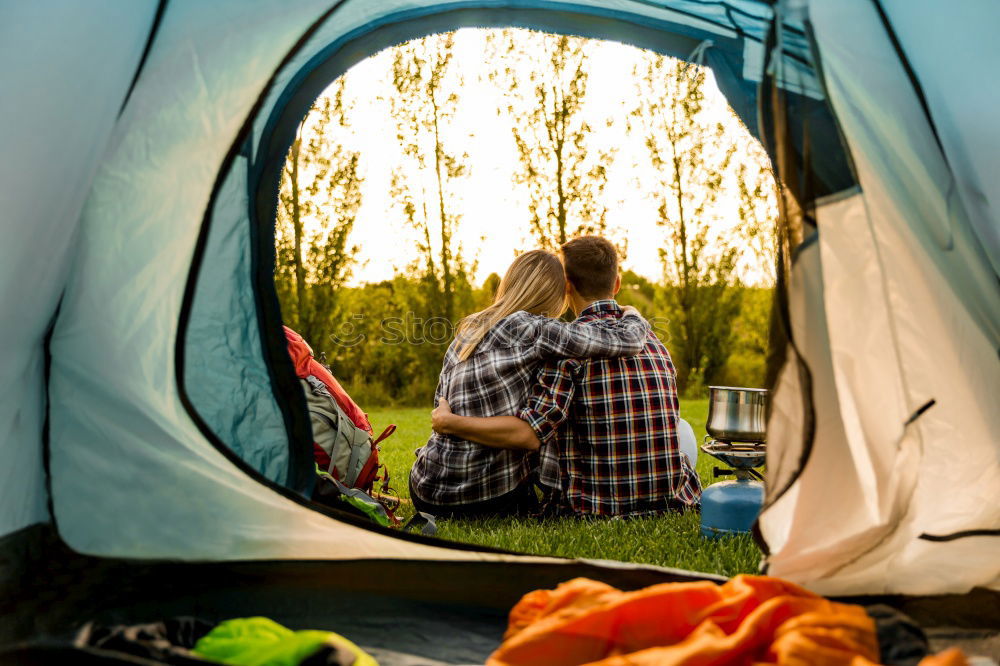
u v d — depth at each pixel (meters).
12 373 2.26
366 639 2.13
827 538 2.08
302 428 2.60
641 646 1.81
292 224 11.41
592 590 2.00
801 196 1.97
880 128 2.14
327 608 2.31
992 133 2.15
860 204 2.00
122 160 2.36
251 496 2.48
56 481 2.37
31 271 2.19
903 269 2.15
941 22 2.19
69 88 2.20
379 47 2.90
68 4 2.23
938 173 2.15
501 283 3.61
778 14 1.98
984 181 2.15
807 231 1.97
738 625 1.83
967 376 2.17
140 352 2.40
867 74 2.14
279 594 2.38
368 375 11.87
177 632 1.96
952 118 2.16
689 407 9.52
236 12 2.40
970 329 2.17
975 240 2.16
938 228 2.15
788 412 2.04
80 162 2.25
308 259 11.48
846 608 1.86
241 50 2.40
